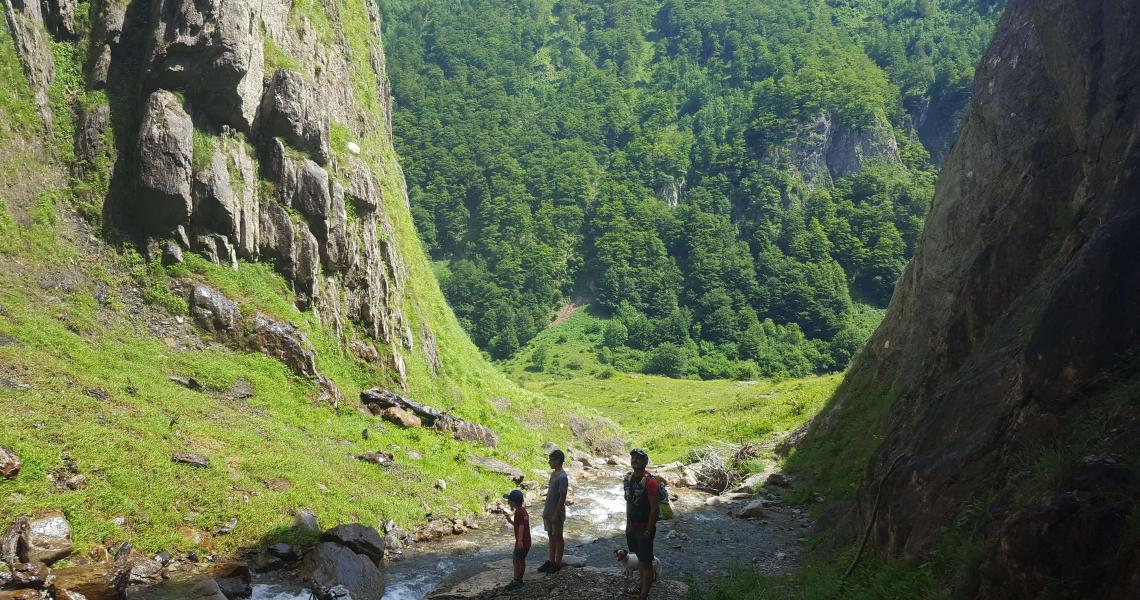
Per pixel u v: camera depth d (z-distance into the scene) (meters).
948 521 12.36
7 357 19.27
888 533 14.00
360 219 32.59
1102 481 8.74
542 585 13.92
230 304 26.95
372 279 32.34
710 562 17.92
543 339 184.12
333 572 15.33
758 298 191.25
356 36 46.00
